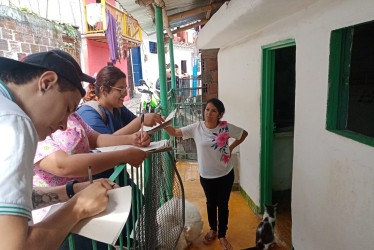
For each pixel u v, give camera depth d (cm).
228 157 257
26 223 57
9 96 69
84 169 110
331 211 179
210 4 399
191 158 541
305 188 213
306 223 215
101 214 79
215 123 253
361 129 160
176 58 2034
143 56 1781
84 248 131
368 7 136
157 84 888
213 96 563
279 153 350
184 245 263
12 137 57
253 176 338
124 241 141
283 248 271
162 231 159
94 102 181
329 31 170
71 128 127
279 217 326
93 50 1118
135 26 1438
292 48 338
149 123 185
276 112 351
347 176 161
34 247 59
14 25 611
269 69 291
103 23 1008
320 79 183
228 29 288
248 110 340
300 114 214
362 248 150
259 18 234
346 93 172
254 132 324
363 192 148
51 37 760
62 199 108
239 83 373
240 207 358
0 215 53
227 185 262
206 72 557
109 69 180
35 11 778
